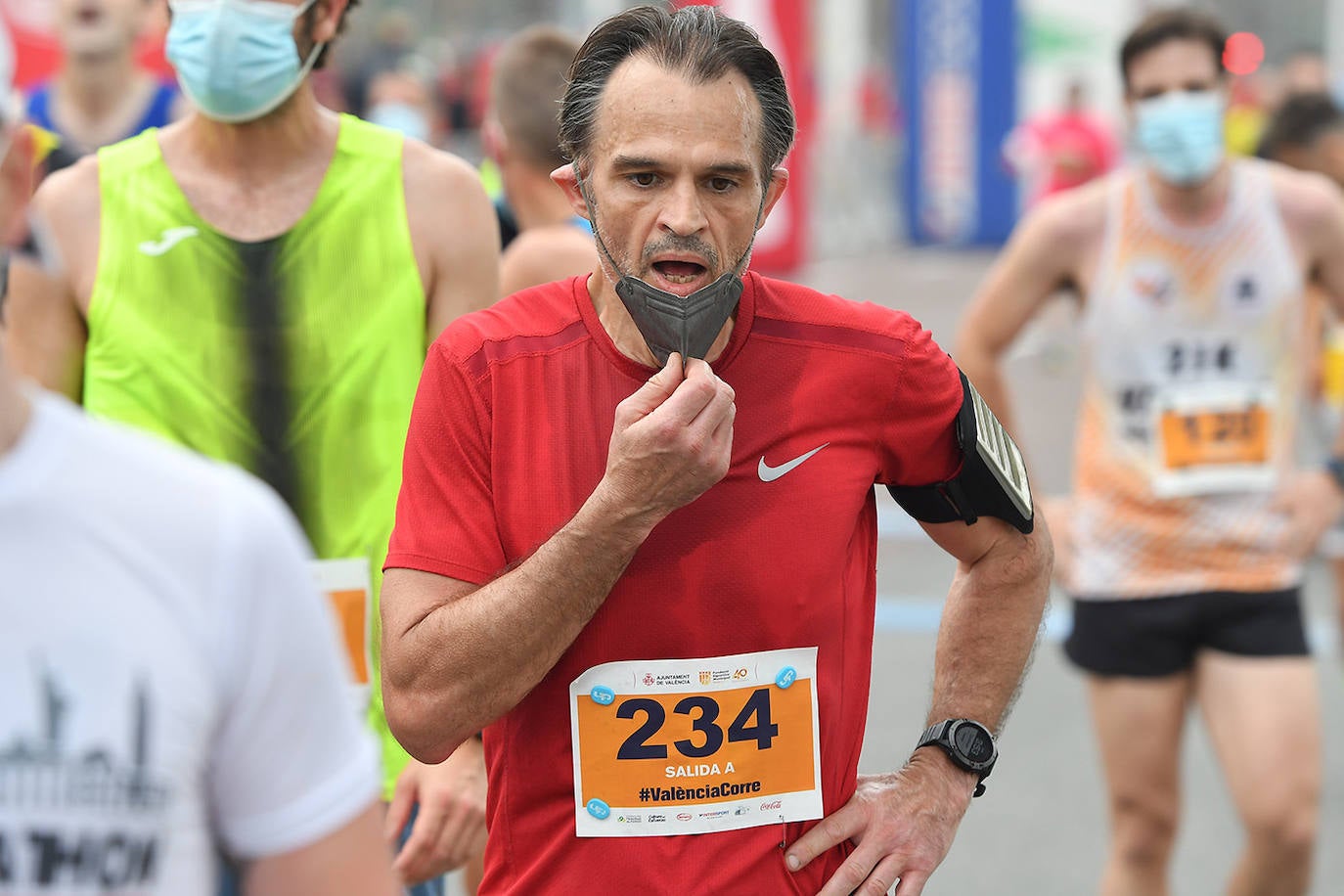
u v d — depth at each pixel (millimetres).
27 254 4977
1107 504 13656
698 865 6809
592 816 6809
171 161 9555
